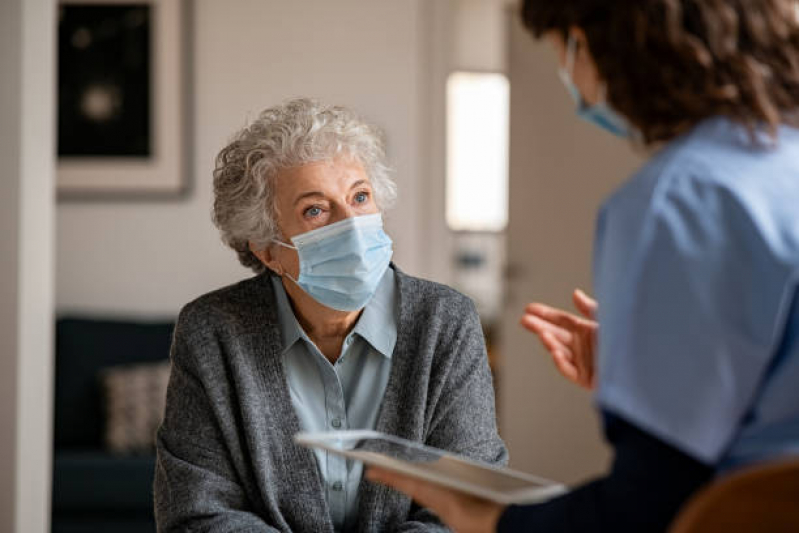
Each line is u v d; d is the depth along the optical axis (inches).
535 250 171.0
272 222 63.9
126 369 152.3
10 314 95.3
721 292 33.8
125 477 136.8
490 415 66.5
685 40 36.3
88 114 172.6
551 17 40.3
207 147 172.4
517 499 40.4
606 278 36.1
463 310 67.6
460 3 255.9
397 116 171.9
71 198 173.2
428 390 64.9
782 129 37.4
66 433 152.5
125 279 173.0
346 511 64.4
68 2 172.1
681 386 33.6
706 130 37.4
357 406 64.7
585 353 53.8
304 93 171.6
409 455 48.1
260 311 65.5
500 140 303.1
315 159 62.8
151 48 171.6
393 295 67.1
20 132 95.3
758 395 33.7
